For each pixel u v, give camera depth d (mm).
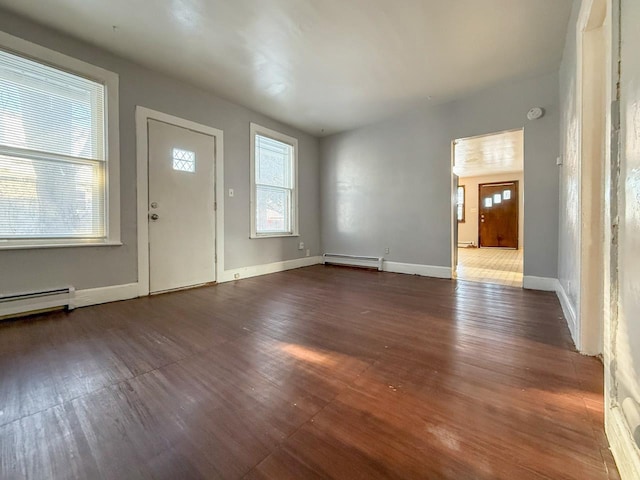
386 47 2764
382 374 1554
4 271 2355
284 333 2133
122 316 2502
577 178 1880
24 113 2398
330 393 1387
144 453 1028
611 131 1025
